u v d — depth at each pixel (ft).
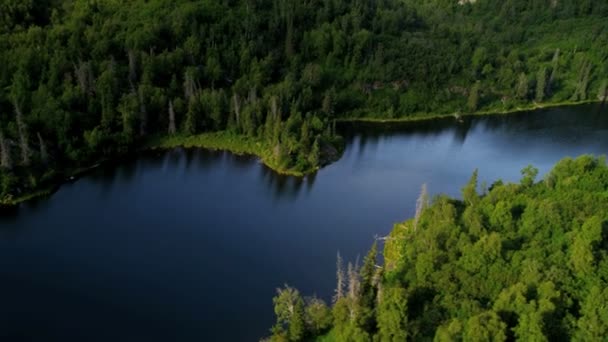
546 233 440.04
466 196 529.45
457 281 406.82
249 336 434.30
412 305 396.57
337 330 390.63
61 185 639.35
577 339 337.52
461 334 345.92
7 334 427.33
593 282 372.58
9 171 601.62
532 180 548.72
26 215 580.71
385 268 479.82
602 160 529.86
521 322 338.95
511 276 394.93
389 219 608.19
